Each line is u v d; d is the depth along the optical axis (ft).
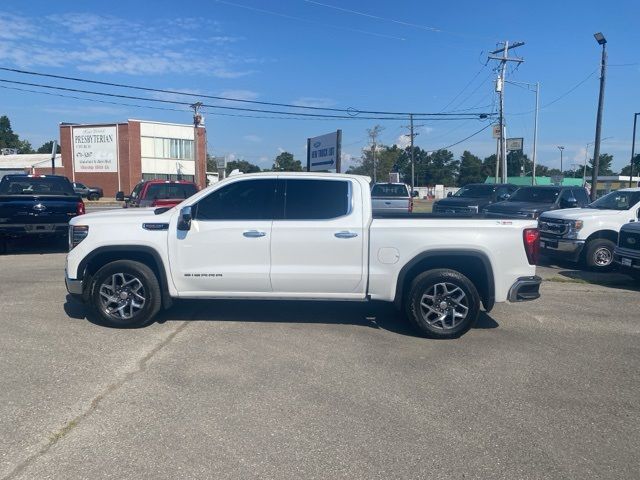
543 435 12.92
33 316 22.39
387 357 18.17
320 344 19.43
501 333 21.35
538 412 14.16
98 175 183.01
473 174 376.07
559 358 18.44
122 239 20.63
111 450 11.82
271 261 20.42
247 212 20.65
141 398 14.51
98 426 12.90
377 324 22.15
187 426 12.99
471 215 22.71
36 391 14.84
